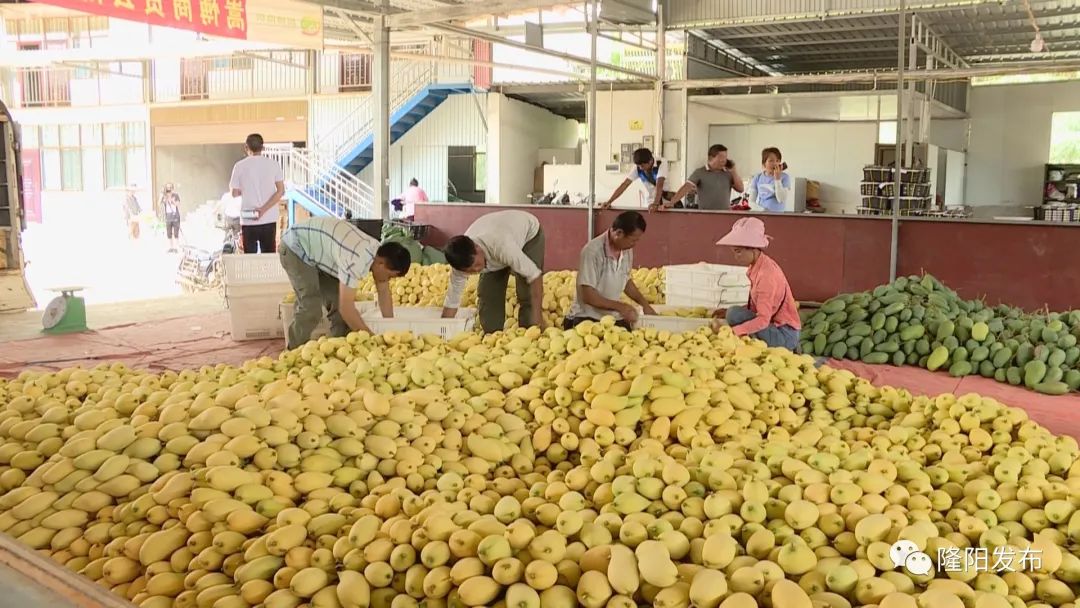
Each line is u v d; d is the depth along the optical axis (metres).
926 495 3.00
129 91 25.31
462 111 21.11
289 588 2.51
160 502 2.87
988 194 18.84
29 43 25.55
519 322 6.74
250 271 8.20
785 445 3.20
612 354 3.88
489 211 12.04
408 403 3.42
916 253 9.27
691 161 16.97
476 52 19.86
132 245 22.17
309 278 6.30
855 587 2.36
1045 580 2.48
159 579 2.62
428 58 14.85
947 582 2.35
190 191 26.33
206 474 2.85
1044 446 3.42
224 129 24.20
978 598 2.28
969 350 7.00
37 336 8.54
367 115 22.05
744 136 17.38
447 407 3.46
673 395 3.55
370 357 4.00
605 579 2.34
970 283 8.99
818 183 16.78
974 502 2.96
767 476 2.92
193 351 7.77
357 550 2.57
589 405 3.57
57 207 26.89
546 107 21.73
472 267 5.90
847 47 17.05
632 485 2.84
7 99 26.69
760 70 19.89
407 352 4.53
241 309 8.17
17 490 2.97
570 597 2.35
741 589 2.28
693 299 7.66
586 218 11.37
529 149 21.14
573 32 17.61
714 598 2.23
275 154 21.31
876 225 9.49
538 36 12.33
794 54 18.05
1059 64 10.28
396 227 11.09
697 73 16.86
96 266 16.88
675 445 3.43
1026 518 2.87
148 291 12.46
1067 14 13.18
